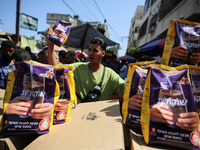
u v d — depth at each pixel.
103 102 1.40
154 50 4.25
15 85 0.88
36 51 8.28
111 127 0.87
